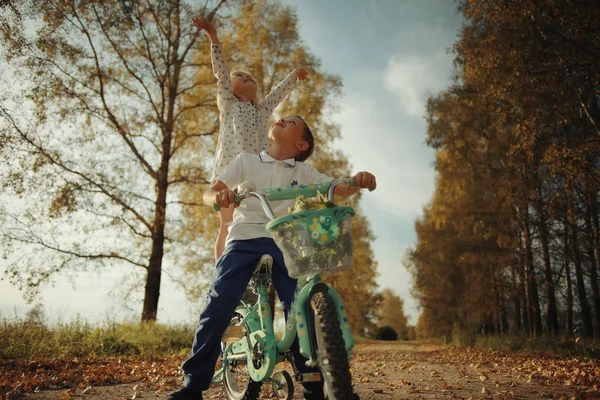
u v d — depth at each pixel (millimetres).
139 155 14844
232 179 3070
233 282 2838
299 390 4680
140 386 5219
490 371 7480
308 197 2633
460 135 20062
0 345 7320
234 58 16250
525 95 12484
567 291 18125
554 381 5887
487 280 22812
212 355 2891
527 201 16688
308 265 2270
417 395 4750
